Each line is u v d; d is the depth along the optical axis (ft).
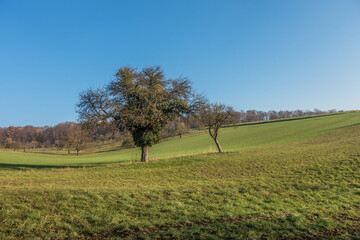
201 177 63.10
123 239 23.08
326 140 137.39
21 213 27.43
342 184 51.47
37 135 411.95
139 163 85.61
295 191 46.83
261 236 25.11
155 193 40.52
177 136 333.21
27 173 68.44
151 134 89.66
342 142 116.78
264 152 107.45
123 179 59.77
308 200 40.83
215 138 119.03
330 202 39.65
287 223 29.32
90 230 24.98
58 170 76.38
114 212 30.50
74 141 246.88
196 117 96.07
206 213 31.81
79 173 69.46
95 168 79.71
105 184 52.19
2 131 390.83
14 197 32.45
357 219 31.71
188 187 47.32
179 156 103.35
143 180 58.59
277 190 47.57
